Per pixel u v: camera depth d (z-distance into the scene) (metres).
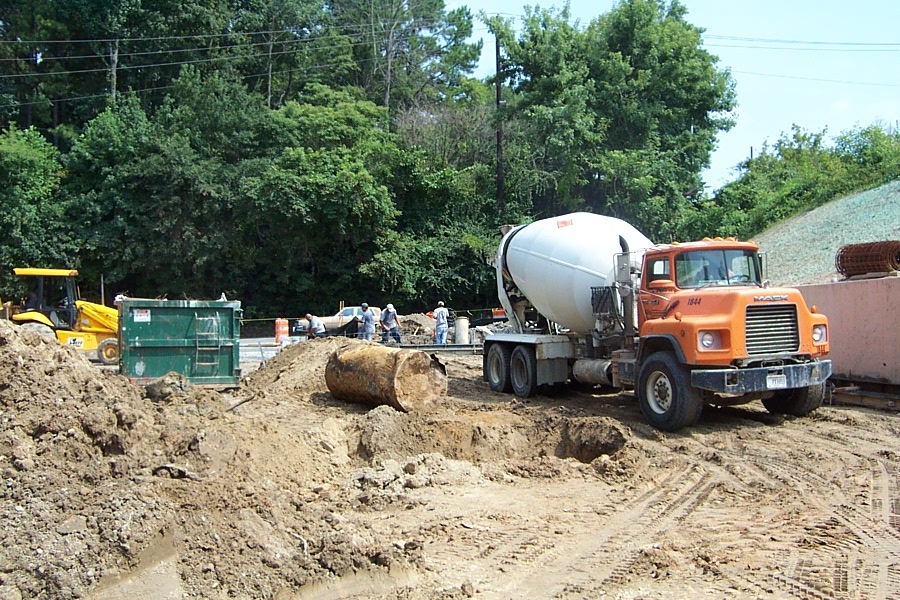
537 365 14.48
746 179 40.69
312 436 10.02
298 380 14.84
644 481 8.86
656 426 11.17
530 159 41.88
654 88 40.44
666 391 11.09
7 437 6.27
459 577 6.07
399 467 9.52
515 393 15.12
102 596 5.16
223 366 13.95
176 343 13.48
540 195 43.00
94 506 5.79
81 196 37.97
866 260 13.09
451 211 42.94
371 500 8.22
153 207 37.88
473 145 45.09
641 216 36.81
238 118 43.06
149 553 5.52
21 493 5.79
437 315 26.66
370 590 5.72
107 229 37.75
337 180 38.41
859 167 32.53
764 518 7.41
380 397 12.33
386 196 39.44
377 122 49.16
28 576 5.11
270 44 50.59
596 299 13.12
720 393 10.50
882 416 11.69
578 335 14.47
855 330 12.88
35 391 6.80
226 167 40.47
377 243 39.34
